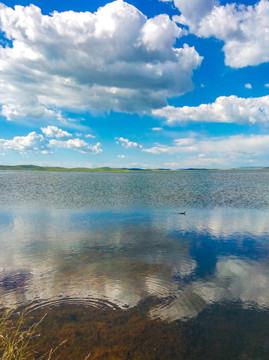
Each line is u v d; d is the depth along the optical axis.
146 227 21.62
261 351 7.39
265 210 29.97
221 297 10.15
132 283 11.29
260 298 10.09
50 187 61.47
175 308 9.41
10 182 77.88
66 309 9.27
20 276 11.92
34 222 23.48
